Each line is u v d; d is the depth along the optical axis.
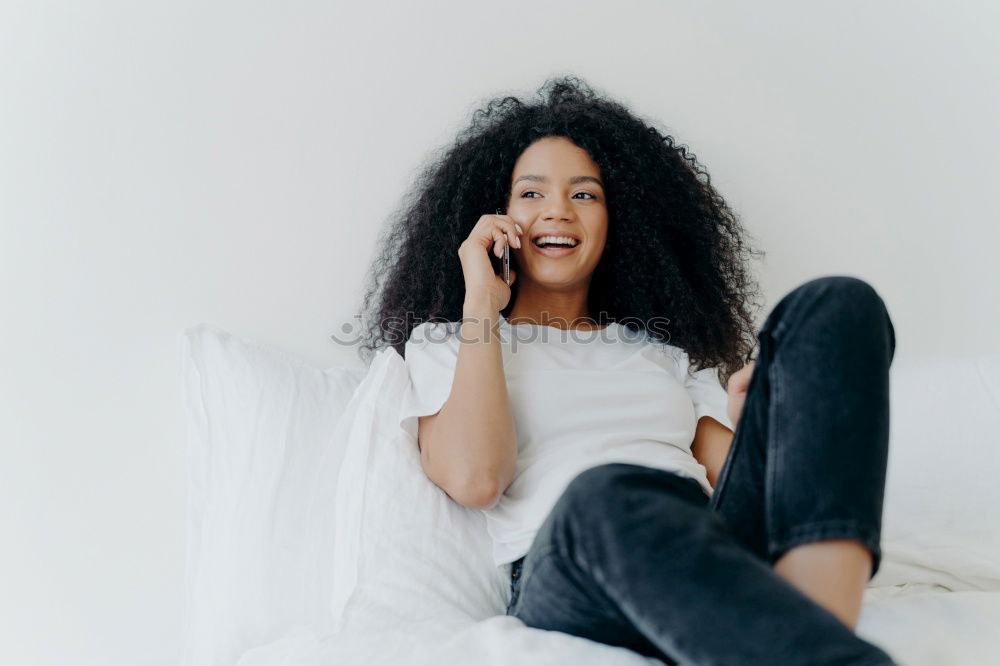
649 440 1.23
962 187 1.76
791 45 1.74
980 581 1.23
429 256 1.53
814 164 1.74
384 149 1.61
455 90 1.64
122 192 1.51
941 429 1.40
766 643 0.62
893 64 1.75
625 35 1.70
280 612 1.16
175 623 1.46
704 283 1.60
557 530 0.78
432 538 1.13
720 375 1.60
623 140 1.51
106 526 1.45
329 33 1.60
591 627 0.84
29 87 1.50
